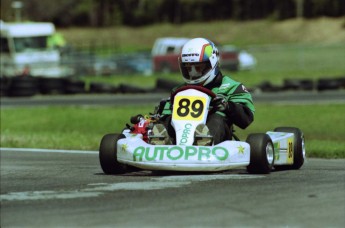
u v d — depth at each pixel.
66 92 109.62
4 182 26.61
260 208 19.42
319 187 22.77
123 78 141.25
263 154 26.53
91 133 60.22
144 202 20.33
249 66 150.62
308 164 34.72
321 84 106.69
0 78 105.81
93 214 18.98
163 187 22.92
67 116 74.44
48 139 50.78
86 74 143.38
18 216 19.00
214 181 24.22
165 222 17.98
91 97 103.81
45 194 22.34
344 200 20.53
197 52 28.58
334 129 60.94
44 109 81.06
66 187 24.00
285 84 110.25
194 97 27.75
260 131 60.75
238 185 23.17
